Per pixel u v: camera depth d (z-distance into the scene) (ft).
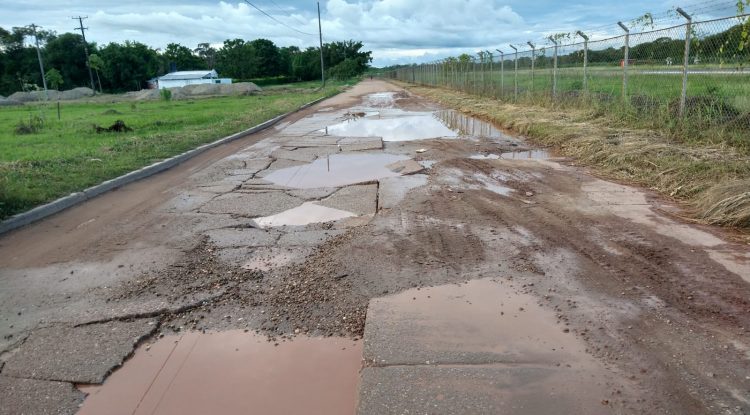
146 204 22.77
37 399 9.29
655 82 35.91
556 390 8.83
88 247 17.28
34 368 10.23
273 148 38.40
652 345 10.17
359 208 20.93
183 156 34.40
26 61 249.75
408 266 14.52
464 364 9.66
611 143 29.91
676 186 21.70
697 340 10.28
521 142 37.55
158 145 37.93
